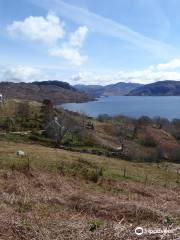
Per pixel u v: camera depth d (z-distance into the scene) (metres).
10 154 34.62
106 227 8.82
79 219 11.32
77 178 25.77
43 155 38.66
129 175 32.53
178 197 22.44
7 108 108.69
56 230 8.69
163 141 97.00
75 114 113.69
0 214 10.40
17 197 13.86
